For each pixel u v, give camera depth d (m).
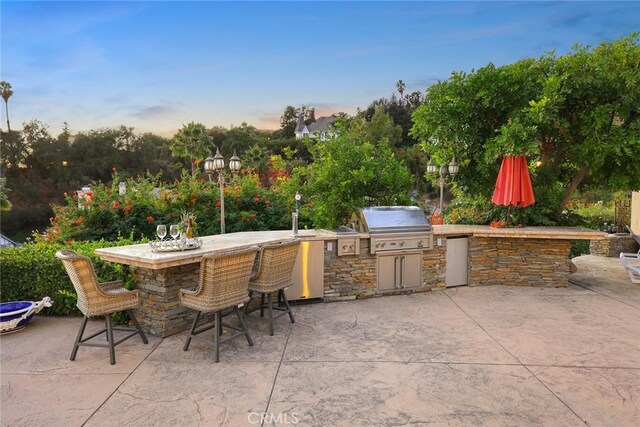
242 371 2.99
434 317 4.23
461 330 3.84
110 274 4.09
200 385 2.78
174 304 3.78
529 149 5.01
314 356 3.26
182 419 2.36
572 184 6.14
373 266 5.01
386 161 6.00
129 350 3.41
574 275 6.25
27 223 29.36
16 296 4.42
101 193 6.65
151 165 34.25
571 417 2.33
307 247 4.69
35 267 4.35
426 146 6.84
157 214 6.66
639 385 2.72
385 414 2.39
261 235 4.78
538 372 2.93
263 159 22.77
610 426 2.24
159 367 3.08
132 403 2.54
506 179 5.36
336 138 6.06
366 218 5.04
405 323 4.06
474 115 6.06
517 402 2.51
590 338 3.60
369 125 28.73
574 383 2.75
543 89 5.31
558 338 3.61
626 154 5.25
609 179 5.69
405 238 5.04
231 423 2.31
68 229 6.05
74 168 32.22
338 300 4.88
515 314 4.31
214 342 3.28
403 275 5.13
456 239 5.49
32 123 31.91
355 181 5.65
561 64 5.48
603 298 4.93
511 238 5.53
